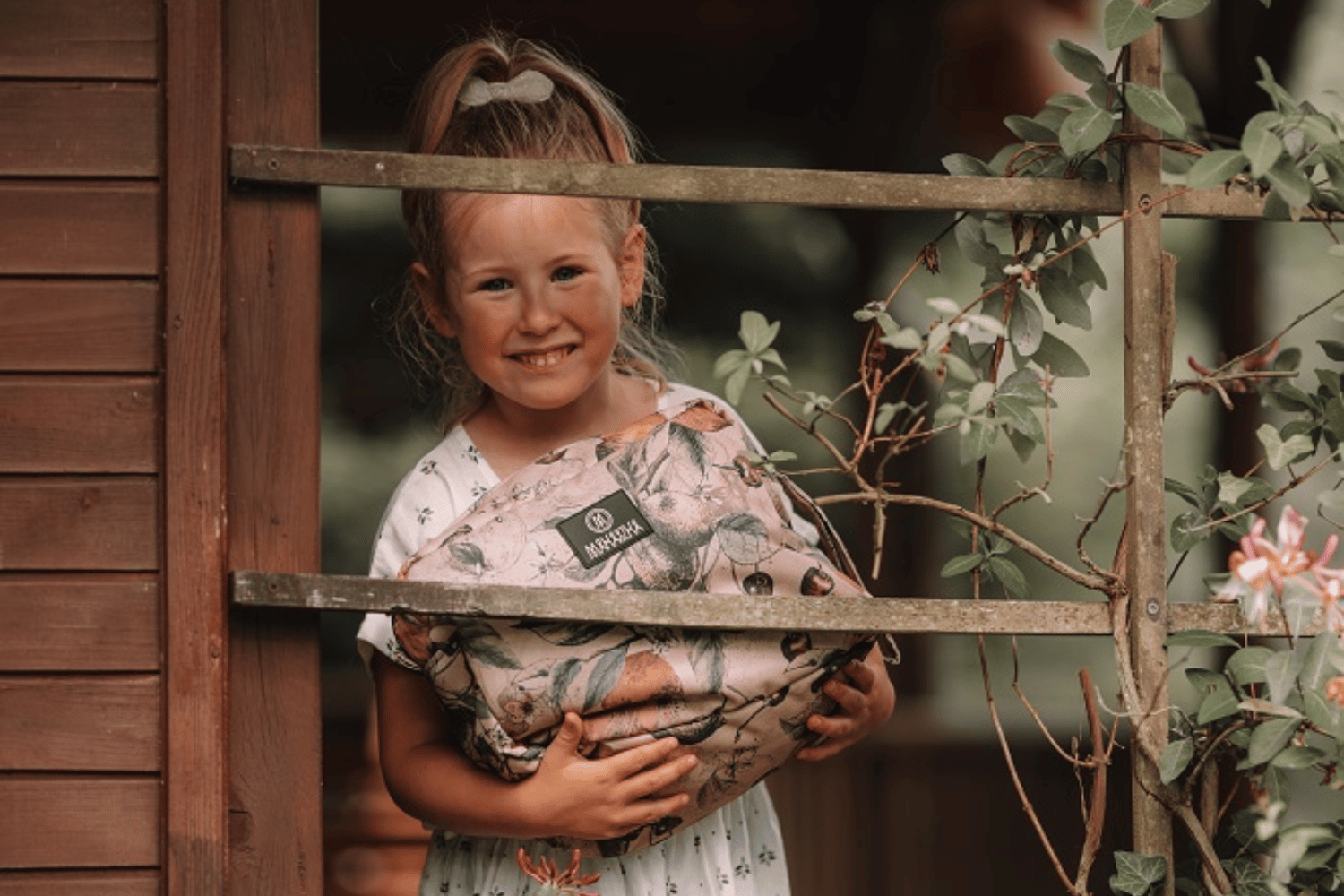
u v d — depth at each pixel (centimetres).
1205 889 298
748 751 297
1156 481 295
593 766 288
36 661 281
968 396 295
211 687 279
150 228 284
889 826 821
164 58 284
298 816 285
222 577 281
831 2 909
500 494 302
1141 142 295
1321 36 1110
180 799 279
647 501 297
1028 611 293
